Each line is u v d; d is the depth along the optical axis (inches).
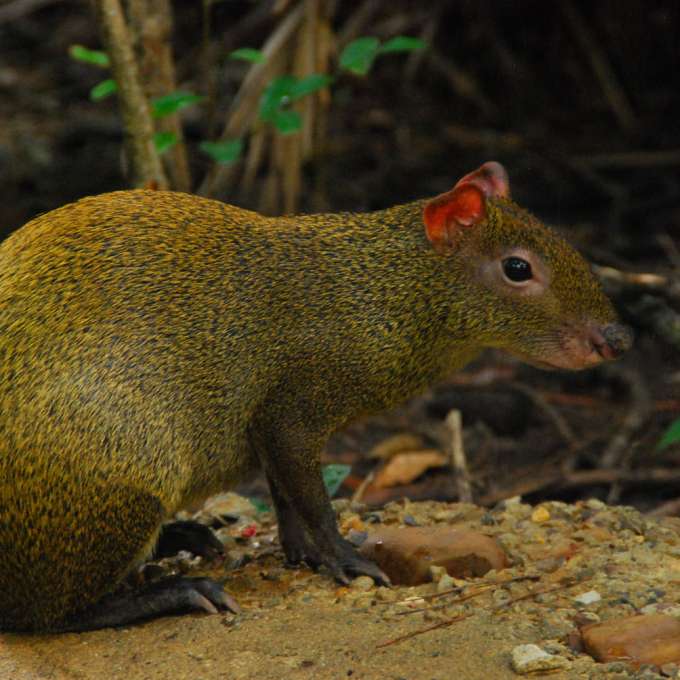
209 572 405.1
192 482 372.8
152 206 378.6
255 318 370.6
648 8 834.8
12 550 344.8
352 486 570.3
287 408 375.2
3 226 772.6
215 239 375.2
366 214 396.5
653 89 850.8
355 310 378.6
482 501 542.0
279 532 402.9
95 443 343.6
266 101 506.9
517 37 867.4
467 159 827.4
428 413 641.6
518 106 861.8
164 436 356.2
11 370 344.5
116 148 840.9
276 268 375.9
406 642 330.0
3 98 890.7
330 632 338.6
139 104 517.3
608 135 836.6
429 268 390.0
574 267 396.8
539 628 335.0
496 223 392.5
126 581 395.2
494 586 362.6
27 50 948.6
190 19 885.2
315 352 374.6
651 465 578.9
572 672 310.3
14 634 358.6
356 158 830.5
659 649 316.2
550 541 400.2
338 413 380.5
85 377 345.1
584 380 669.9
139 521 351.6
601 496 563.5
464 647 325.7
